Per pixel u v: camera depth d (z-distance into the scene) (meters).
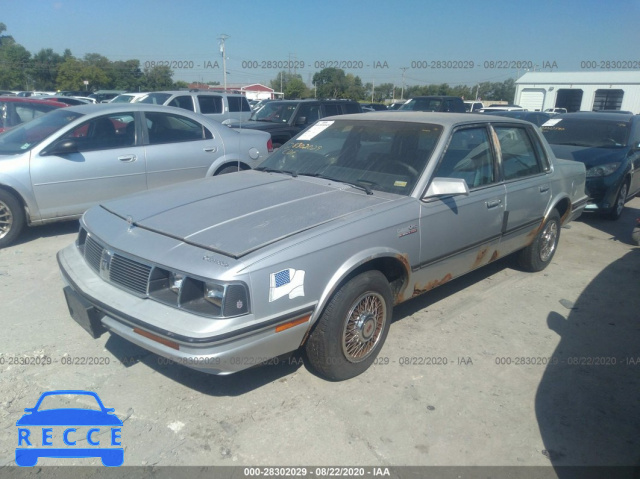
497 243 4.47
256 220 3.15
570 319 4.39
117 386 3.27
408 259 3.52
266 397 3.20
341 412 3.07
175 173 6.68
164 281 2.85
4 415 2.97
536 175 4.92
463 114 4.50
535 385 3.42
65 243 5.95
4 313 4.16
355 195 3.60
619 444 2.89
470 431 2.95
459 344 3.91
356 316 3.29
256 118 12.29
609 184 7.64
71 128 5.94
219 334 2.59
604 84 31.25
